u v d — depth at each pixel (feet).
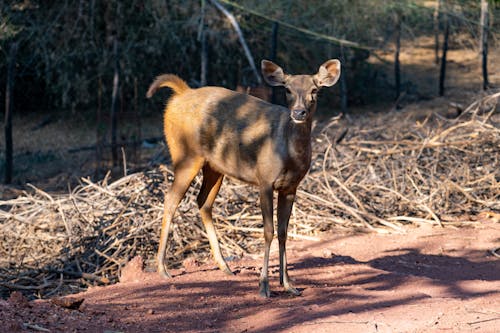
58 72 73.82
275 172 24.08
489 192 40.37
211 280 25.82
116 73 61.00
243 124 25.07
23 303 20.63
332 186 39.78
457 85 83.61
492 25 82.02
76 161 62.59
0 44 70.54
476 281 26.66
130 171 51.83
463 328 20.10
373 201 38.65
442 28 99.04
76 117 77.30
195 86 73.67
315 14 76.69
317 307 22.13
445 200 38.83
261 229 34.04
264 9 71.82
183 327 20.53
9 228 35.60
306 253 30.25
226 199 36.42
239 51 75.77
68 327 19.27
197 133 26.16
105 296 23.62
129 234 32.96
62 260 32.19
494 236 34.32
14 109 80.07
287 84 23.63
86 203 36.40
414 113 68.13
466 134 45.55
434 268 29.09
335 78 23.72
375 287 25.32
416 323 20.47
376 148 46.34
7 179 55.98
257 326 20.56
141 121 75.56
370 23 79.30
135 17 73.00
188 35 73.56
